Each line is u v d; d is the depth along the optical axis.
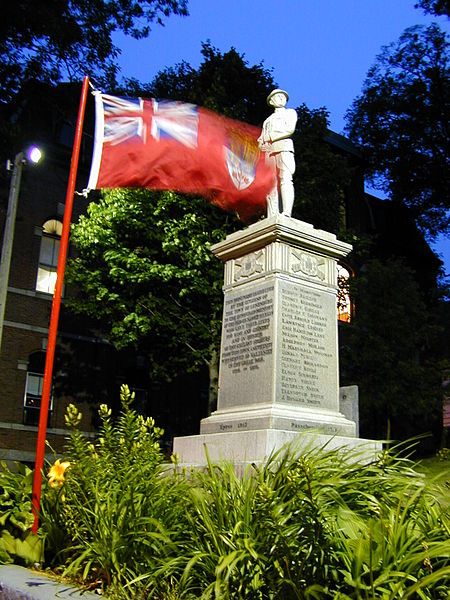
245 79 23.39
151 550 4.06
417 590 2.80
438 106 36.88
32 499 5.07
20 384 21.69
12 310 22.02
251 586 3.31
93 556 4.29
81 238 19.66
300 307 8.08
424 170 38.31
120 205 19.22
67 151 24.20
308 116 21.52
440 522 3.58
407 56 37.31
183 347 20.16
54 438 22.02
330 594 3.07
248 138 9.98
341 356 23.52
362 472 4.23
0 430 20.89
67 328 23.16
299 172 20.02
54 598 3.70
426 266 36.44
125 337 19.31
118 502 4.50
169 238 18.72
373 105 37.94
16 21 19.52
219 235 18.34
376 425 26.70
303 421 7.34
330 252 8.59
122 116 8.63
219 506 3.87
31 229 23.05
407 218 37.19
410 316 24.62
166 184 9.02
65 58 21.14
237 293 8.54
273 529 3.39
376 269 24.80
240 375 8.05
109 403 23.61
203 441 7.62
